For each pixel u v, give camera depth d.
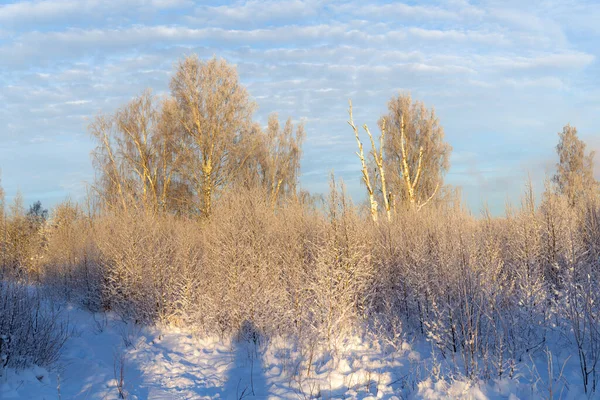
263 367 7.75
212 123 22.66
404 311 9.46
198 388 6.96
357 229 9.70
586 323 6.46
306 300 9.33
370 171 16.66
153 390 6.82
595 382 5.48
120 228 13.54
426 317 8.31
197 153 22.91
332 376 6.88
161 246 12.48
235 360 8.32
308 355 8.03
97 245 14.18
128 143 24.03
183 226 14.77
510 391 5.63
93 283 13.34
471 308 7.02
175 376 7.59
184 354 8.98
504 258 10.30
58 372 7.45
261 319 9.31
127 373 7.61
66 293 15.01
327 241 9.45
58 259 16.67
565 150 38.22
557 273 9.48
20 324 7.30
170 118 23.91
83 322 11.95
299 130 27.81
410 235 10.99
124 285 12.16
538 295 7.64
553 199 11.44
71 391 6.57
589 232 11.05
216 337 9.77
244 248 10.38
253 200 11.41
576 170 37.41
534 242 10.38
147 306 11.34
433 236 10.45
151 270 11.66
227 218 11.19
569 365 6.28
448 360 7.02
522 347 6.90
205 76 23.59
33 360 7.29
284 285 9.82
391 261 10.56
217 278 10.54
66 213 19.06
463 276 7.30
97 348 9.33
